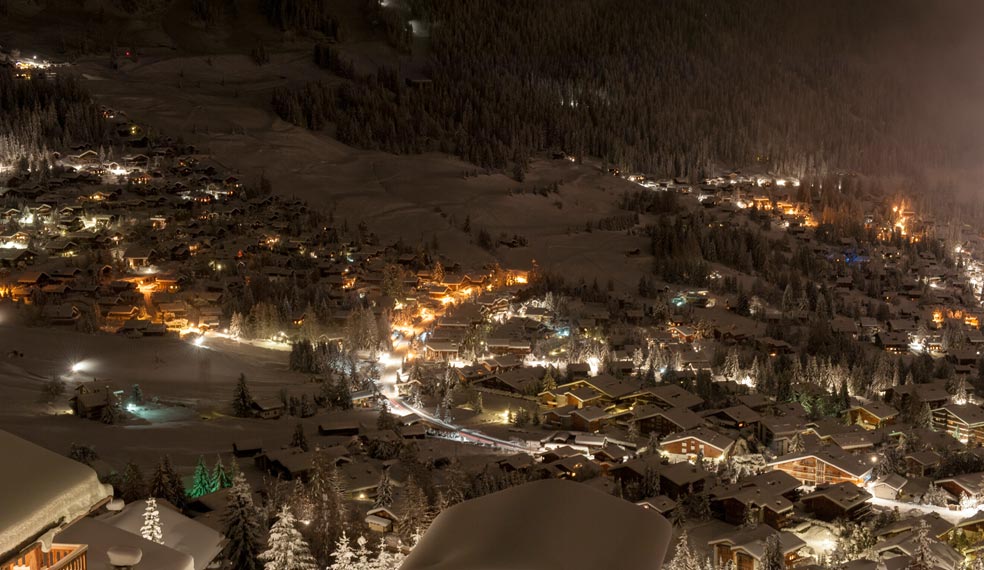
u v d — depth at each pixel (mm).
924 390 110938
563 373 118812
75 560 8461
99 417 91812
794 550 59781
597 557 5645
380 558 33375
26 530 6719
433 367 121375
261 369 115812
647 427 98438
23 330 118188
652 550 5867
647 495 74188
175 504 61969
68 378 104312
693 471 76625
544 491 6203
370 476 70438
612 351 127562
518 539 5637
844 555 59500
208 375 110250
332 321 137000
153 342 120562
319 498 56844
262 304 130250
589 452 89750
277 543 34781
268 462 78500
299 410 99250
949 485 78000
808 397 108062
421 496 51188
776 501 69250
